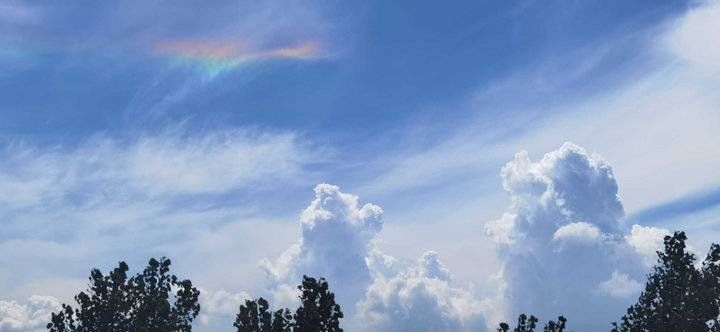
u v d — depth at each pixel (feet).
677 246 275.18
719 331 264.11
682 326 255.50
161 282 275.80
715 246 275.39
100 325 265.54
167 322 265.13
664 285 273.54
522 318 287.69
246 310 239.91
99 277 270.26
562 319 284.82
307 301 238.89
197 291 273.33
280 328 238.48
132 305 269.03
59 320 266.16
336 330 239.09
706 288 263.70
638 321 274.57
